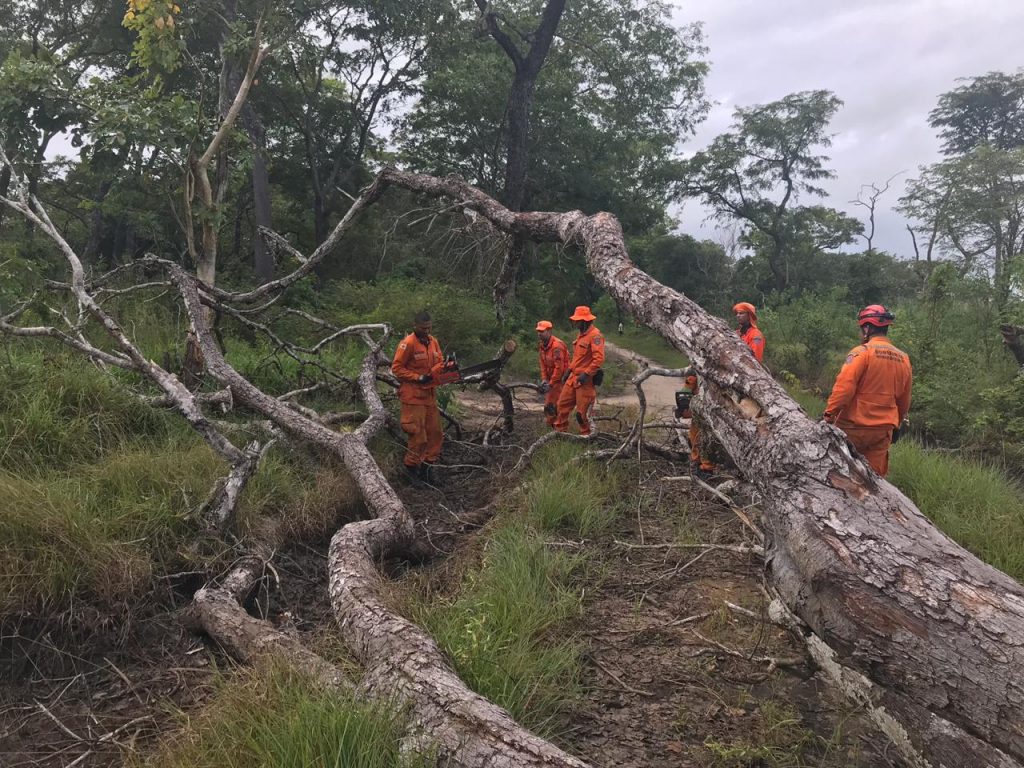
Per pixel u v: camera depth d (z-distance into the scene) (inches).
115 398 218.4
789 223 1590.8
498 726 97.8
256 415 265.6
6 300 261.4
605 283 178.2
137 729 116.5
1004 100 1811.0
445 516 229.6
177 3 298.2
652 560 186.4
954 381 370.9
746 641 146.7
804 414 113.3
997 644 83.7
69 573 142.7
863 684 106.0
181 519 170.6
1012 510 203.8
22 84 256.2
